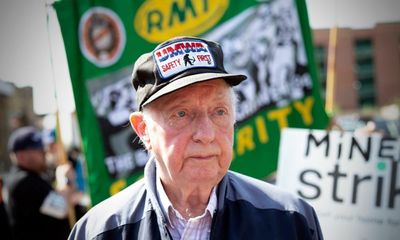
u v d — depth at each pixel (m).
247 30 3.42
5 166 11.64
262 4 3.43
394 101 29.72
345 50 28.89
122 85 3.21
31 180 3.92
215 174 1.49
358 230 2.92
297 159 3.10
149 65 1.50
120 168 3.20
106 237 1.57
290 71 3.47
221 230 1.54
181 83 1.42
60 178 3.95
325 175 3.03
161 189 1.59
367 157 2.97
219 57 1.54
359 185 2.96
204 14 3.35
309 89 3.50
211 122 1.47
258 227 1.55
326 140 3.07
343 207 2.96
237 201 1.59
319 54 25.91
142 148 3.21
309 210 1.67
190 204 1.58
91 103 3.17
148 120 1.54
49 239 3.87
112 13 3.18
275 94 3.46
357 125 10.30
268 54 3.45
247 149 3.42
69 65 3.13
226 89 1.53
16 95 13.11
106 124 3.19
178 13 3.30
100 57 3.17
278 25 3.46
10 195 3.98
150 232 1.53
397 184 2.89
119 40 3.20
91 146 3.17
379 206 2.91
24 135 4.02
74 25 3.13
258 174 3.41
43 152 4.07
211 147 1.46
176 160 1.47
